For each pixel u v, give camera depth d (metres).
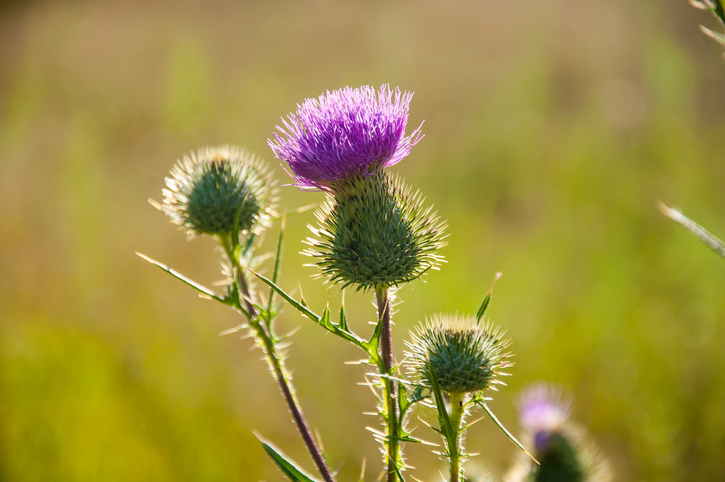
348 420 0.58
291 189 0.92
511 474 0.48
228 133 1.17
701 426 0.56
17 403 0.58
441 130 1.10
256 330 0.40
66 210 0.93
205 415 0.58
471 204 0.89
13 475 0.56
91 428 0.57
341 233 0.42
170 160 1.11
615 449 0.56
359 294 0.72
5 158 1.12
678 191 0.87
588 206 0.85
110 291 0.73
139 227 0.87
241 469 0.56
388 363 0.40
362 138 0.42
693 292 0.67
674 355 0.60
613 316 0.65
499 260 0.77
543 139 1.03
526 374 0.60
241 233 0.44
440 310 0.70
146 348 0.64
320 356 0.64
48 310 0.69
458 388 0.39
